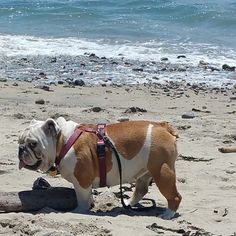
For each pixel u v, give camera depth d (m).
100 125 7.12
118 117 12.27
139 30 24.25
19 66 18.36
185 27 25.16
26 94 14.45
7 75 17.05
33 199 7.08
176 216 7.07
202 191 8.05
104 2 30.31
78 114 12.40
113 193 7.70
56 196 7.16
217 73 18.06
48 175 8.30
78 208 7.06
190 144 10.34
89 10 27.59
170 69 18.38
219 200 7.67
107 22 25.62
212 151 9.96
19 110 12.64
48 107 13.08
